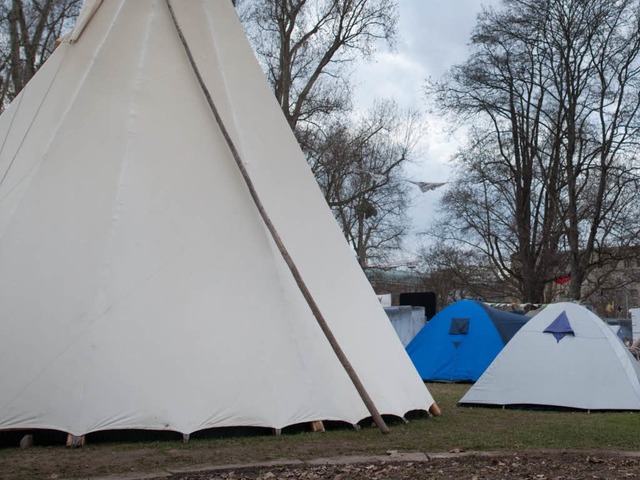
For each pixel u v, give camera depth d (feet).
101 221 24.00
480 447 21.72
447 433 24.06
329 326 25.29
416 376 28.99
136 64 27.07
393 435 23.13
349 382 24.30
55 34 63.62
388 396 25.71
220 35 28.99
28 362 21.63
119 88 26.58
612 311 129.90
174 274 23.61
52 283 22.86
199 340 22.76
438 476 17.78
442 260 118.32
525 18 84.64
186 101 26.96
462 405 33.47
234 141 26.89
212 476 17.38
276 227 26.09
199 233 24.57
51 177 24.80
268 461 18.92
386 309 61.00
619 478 17.83
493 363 33.91
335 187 82.58
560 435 24.16
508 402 32.50
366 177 82.28
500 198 98.32
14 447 20.68
